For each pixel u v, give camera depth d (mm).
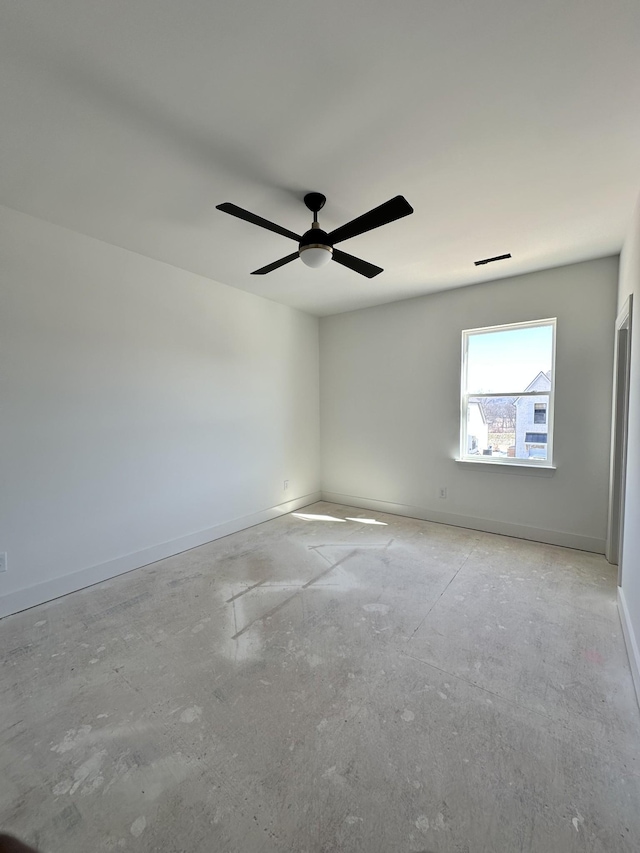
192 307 3457
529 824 1186
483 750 1440
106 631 2211
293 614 2381
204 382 3594
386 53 1312
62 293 2602
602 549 3285
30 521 2492
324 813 1222
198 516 3572
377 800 1260
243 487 4027
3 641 2123
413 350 4273
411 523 4184
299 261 3168
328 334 4965
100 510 2855
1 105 1515
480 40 1267
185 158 1869
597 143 1768
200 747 1460
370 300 4320
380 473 4625
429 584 2756
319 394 5086
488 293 3732
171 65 1354
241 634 2176
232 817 1213
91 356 2771
